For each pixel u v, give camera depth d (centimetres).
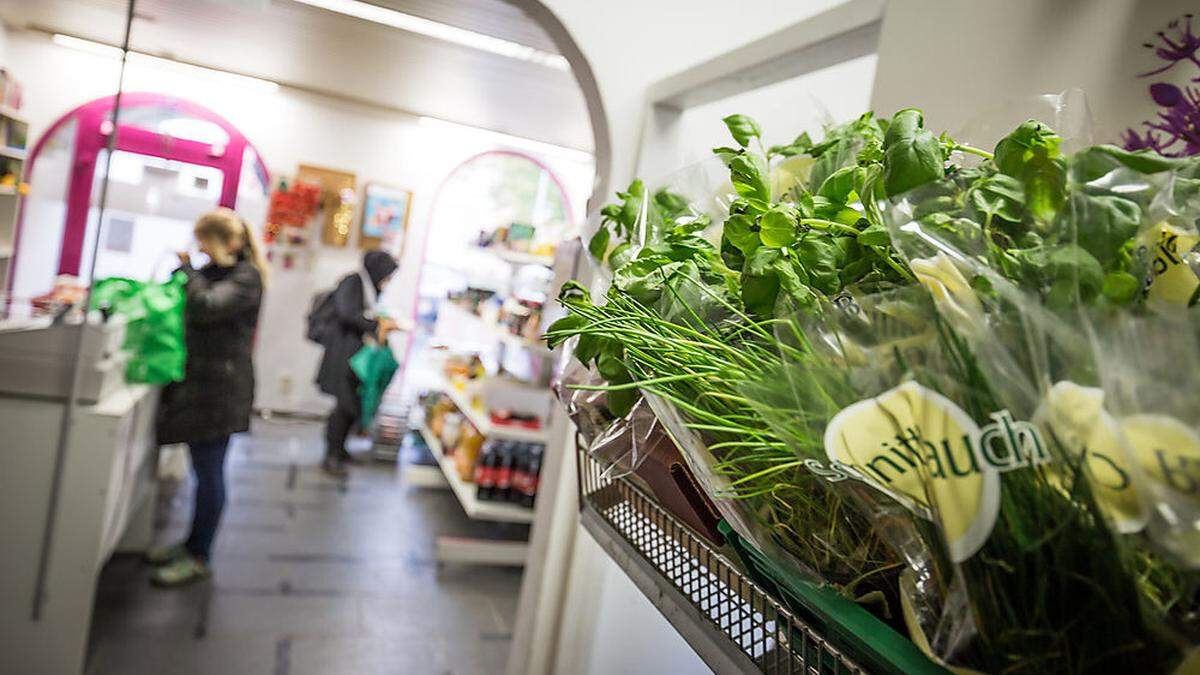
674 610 77
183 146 758
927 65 124
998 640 43
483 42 491
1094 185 46
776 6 245
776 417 51
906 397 44
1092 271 42
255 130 789
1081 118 66
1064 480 40
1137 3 92
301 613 388
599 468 99
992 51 112
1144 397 37
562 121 720
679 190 99
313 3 468
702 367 58
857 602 58
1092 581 40
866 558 56
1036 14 105
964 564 43
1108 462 38
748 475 58
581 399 85
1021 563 42
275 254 810
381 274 653
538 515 254
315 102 806
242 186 792
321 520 520
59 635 305
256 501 536
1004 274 45
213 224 387
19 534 300
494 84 618
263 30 553
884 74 134
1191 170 55
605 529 95
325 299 641
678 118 230
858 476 48
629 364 66
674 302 68
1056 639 42
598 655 228
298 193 801
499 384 529
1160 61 88
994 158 58
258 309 397
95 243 280
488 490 512
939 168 54
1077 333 40
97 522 307
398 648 368
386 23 487
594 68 228
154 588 390
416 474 627
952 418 43
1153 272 52
